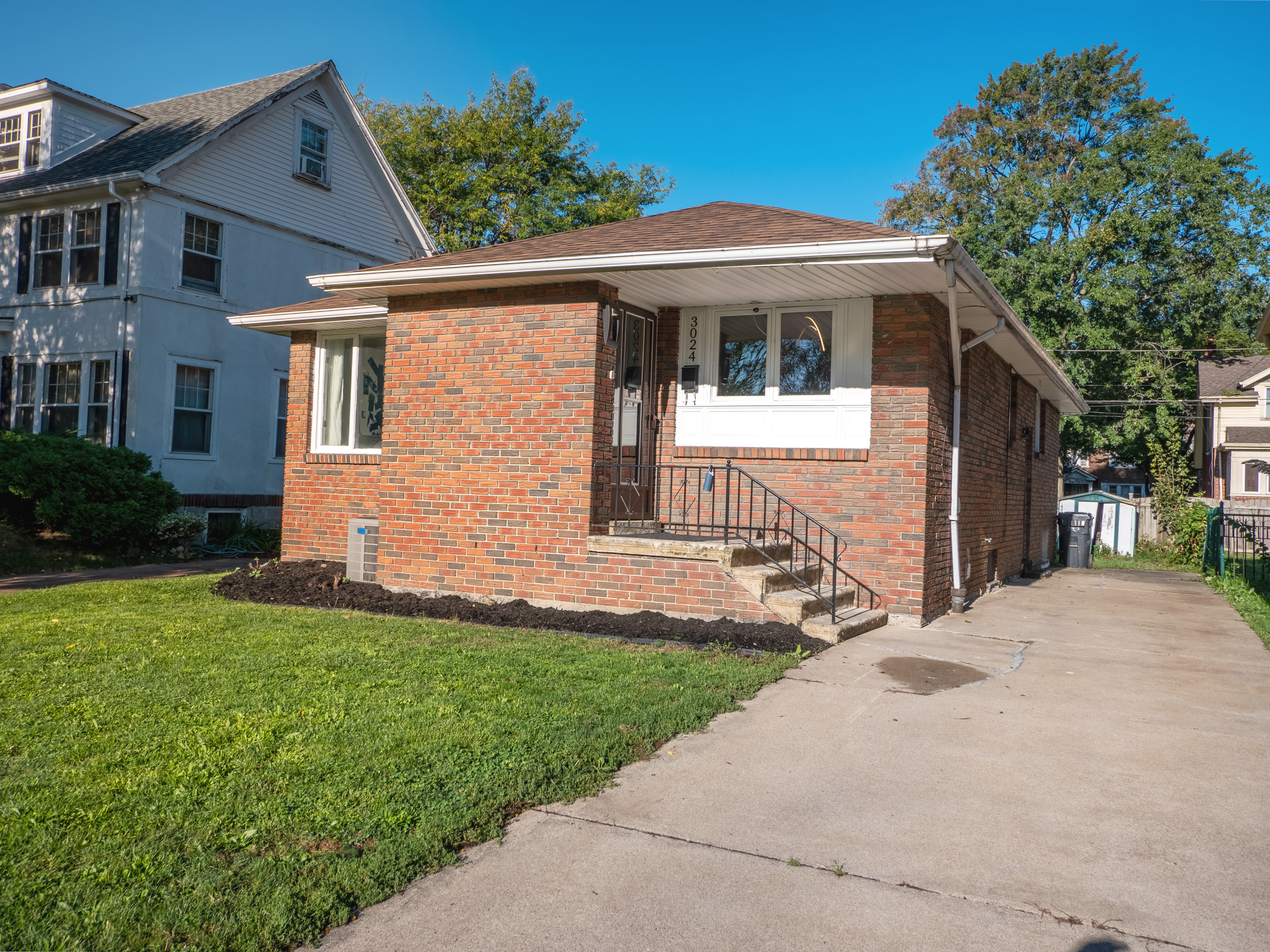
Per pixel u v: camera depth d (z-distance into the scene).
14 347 17.30
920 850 3.72
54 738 4.70
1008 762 4.84
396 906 3.18
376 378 11.97
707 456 9.95
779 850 3.70
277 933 2.93
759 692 6.16
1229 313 32.62
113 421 15.95
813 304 9.59
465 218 30.73
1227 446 32.00
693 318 10.19
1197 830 3.97
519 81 32.91
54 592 10.02
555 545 9.12
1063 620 10.02
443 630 8.03
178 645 7.11
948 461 9.91
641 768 4.62
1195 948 3.01
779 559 9.15
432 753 4.57
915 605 8.97
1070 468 45.75
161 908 3.03
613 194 34.53
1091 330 29.62
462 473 9.64
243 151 17.86
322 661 6.59
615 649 7.30
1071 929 3.12
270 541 16.83
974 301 9.11
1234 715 5.86
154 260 16.14
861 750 4.98
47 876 3.22
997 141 35.47
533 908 3.19
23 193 16.61
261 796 3.98
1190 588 14.62
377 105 33.50
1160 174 31.48
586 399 9.00
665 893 3.32
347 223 20.48
